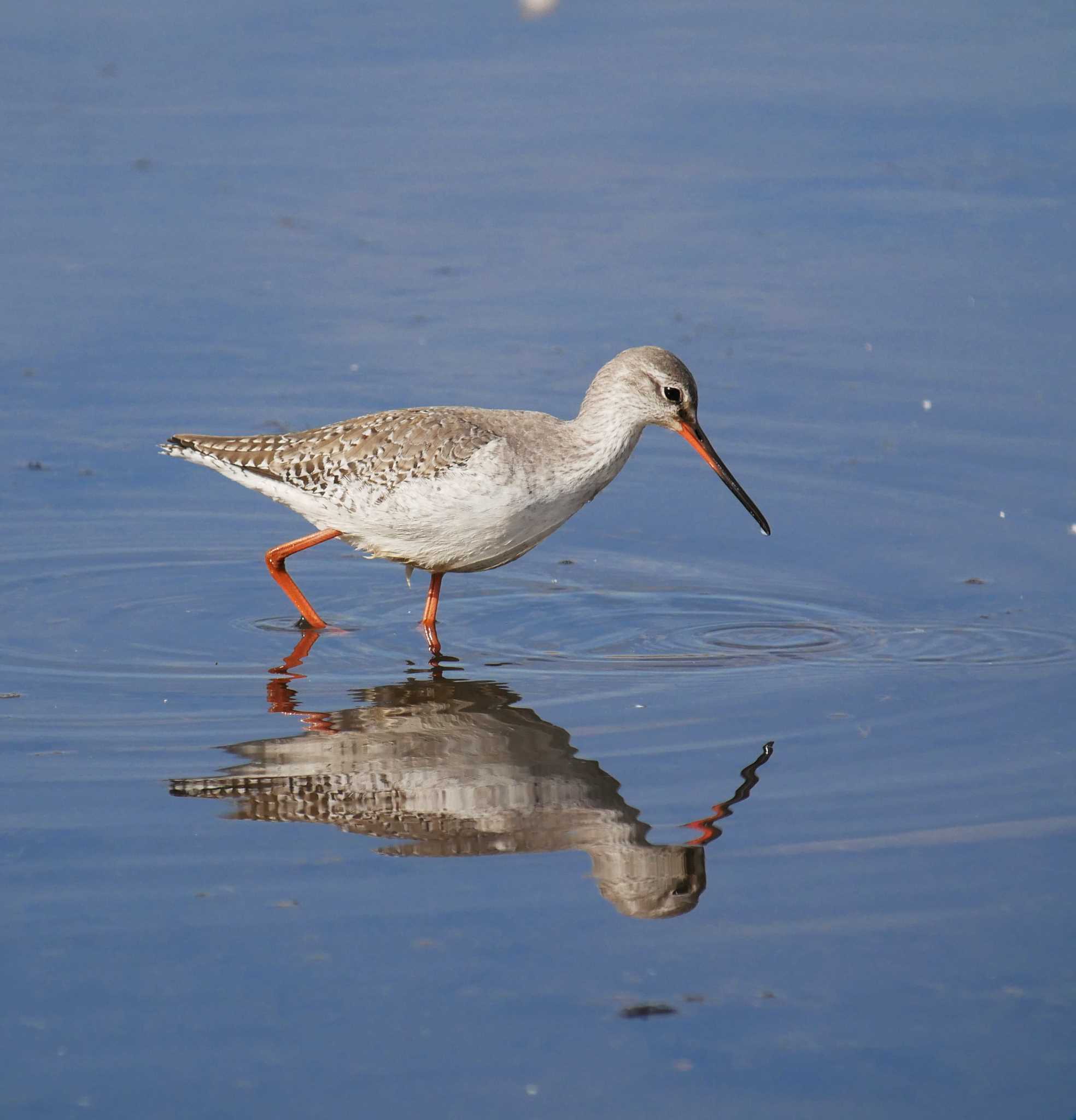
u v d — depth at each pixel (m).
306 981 8.38
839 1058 7.82
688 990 8.36
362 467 13.41
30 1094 7.50
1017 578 14.60
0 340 19.06
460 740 11.40
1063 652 12.96
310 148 23.80
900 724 11.58
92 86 25.58
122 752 11.12
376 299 20.14
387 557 13.91
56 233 21.42
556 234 21.73
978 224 21.59
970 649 13.08
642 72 26.38
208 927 8.87
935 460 17.05
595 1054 7.84
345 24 28.12
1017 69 26.20
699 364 18.81
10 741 11.27
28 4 28.70
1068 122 24.41
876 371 18.70
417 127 24.52
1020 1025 8.06
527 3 28.86
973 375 18.55
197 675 12.69
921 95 25.38
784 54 27.08
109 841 9.82
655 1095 7.56
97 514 16.09
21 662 12.87
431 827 10.07
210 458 14.23
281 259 21.08
